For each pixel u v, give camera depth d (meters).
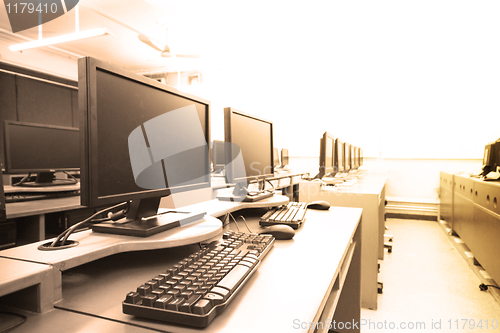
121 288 0.61
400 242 3.48
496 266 2.05
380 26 4.17
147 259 0.80
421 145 4.71
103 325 0.47
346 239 1.00
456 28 4.14
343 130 5.21
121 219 0.83
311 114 5.42
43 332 0.44
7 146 1.94
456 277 2.46
